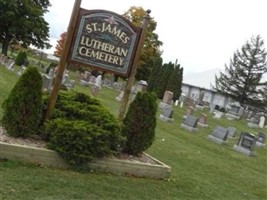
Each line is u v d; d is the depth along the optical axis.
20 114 8.22
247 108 62.88
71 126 8.02
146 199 7.40
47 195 6.35
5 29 61.50
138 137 9.48
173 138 18.33
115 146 9.02
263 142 24.66
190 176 10.74
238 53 68.12
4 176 6.72
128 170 8.81
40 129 8.63
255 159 18.91
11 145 7.63
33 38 63.59
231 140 23.66
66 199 6.38
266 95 65.88
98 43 9.12
